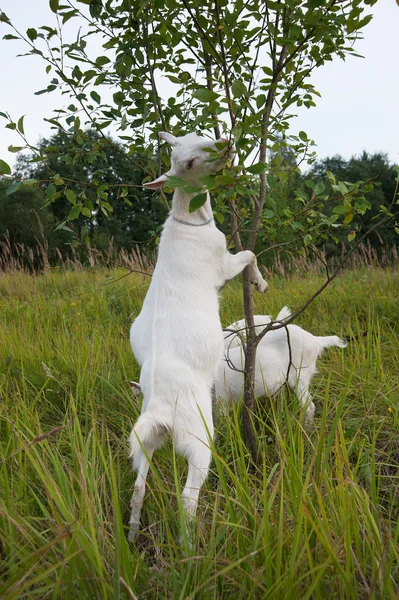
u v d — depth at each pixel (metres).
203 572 2.02
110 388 4.25
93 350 4.81
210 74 3.92
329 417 3.88
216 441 3.44
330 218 3.46
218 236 3.40
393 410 3.74
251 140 2.79
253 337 3.59
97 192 3.76
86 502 2.12
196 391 2.86
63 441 3.40
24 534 2.14
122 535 2.05
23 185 3.40
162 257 3.32
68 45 3.49
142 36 3.67
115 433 3.79
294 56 3.35
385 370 4.56
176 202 3.42
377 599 1.93
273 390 4.03
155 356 2.91
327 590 2.06
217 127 3.78
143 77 3.90
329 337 4.31
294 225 3.46
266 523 2.04
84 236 3.91
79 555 1.97
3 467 2.69
